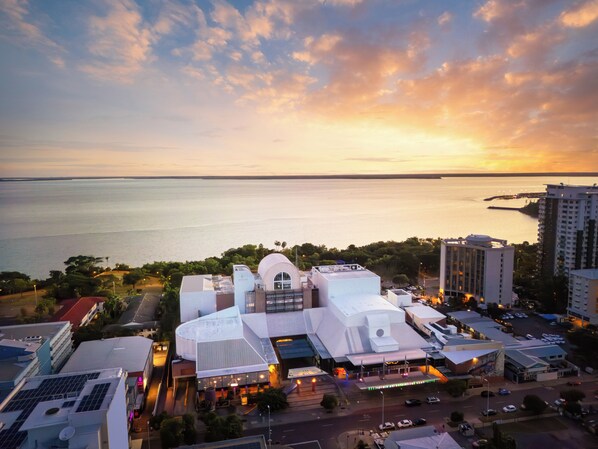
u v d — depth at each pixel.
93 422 72.50
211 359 128.25
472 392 127.06
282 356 140.88
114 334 162.25
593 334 161.75
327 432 107.19
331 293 166.12
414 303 191.25
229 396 122.38
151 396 127.88
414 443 90.12
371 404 120.12
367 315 142.62
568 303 189.75
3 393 103.69
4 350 118.75
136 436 107.38
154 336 171.62
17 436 72.38
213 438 97.88
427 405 119.75
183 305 172.50
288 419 113.06
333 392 125.94
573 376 136.88
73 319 179.88
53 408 76.19
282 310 168.75
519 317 194.75
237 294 169.62
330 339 145.00
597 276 178.62
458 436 104.88
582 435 104.75
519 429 107.38
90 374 93.75
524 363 134.75
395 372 134.50
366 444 100.81
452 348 136.62
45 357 128.25
